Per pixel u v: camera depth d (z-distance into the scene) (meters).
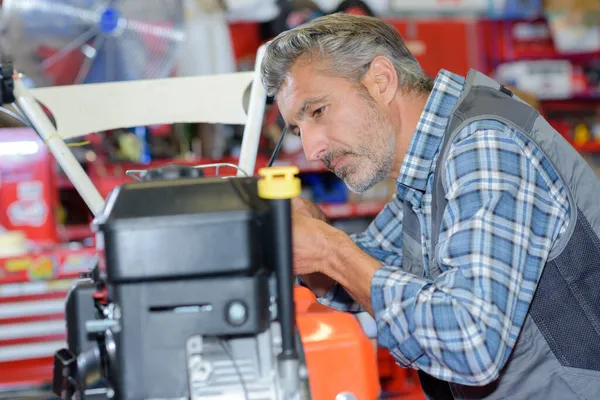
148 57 3.69
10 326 3.62
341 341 1.28
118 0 3.63
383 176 1.70
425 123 1.65
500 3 5.87
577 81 5.99
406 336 1.39
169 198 1.11
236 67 5.31
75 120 1.97
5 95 1.73
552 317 1.56
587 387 1.55
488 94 1.60
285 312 1.12
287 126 1.76
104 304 1.25
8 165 3.96
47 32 3.60
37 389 3.48
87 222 4.75
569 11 5.93
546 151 1.54
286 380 1.12
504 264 1.39
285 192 1.10
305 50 1.62
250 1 5.24
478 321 1.34
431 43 5.75
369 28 1.67
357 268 1.44
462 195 1.45
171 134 4.84
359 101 1.63
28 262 3.64
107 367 1.20
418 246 1.82
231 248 1.07
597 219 1.57
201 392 1.13
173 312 1.10
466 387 1.64
